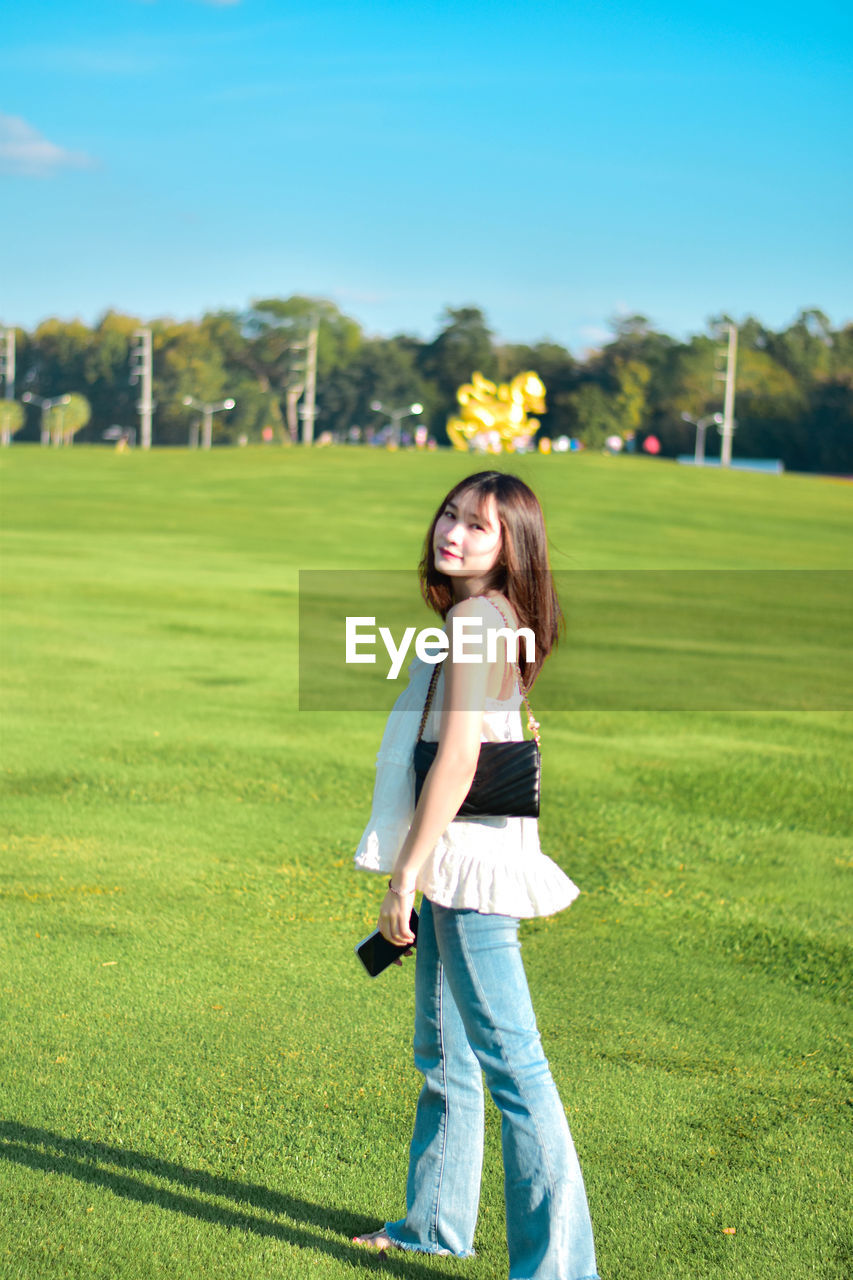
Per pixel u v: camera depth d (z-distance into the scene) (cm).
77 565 1961
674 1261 268
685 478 5069
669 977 438
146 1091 338
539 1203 243
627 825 645
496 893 242
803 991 427
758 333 12319
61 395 14362
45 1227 274
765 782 751
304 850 576
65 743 784
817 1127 329
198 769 728
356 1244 273
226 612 1491
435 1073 270
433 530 260
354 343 13762
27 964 428
